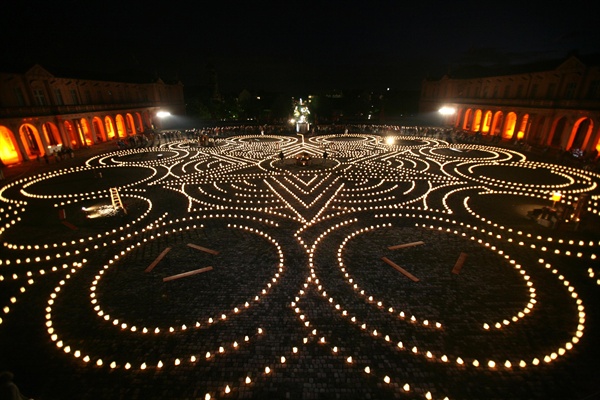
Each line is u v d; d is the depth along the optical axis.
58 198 22.47
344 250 14.78
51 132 39.81
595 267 13.28
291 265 13.53
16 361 8.99
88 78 45.94
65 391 8.10
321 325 10.18
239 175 27.98
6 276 13.09
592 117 32.28
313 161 33.16
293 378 8.41
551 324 10.16
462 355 9.05
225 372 8.59
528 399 7.83
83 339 9.73
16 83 34.12
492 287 11.98
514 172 28.25
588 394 7.93
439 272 12.94
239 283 12.33
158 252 14.81
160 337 9.77
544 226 17.06
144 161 33.94
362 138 49.66
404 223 17.72
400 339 9.61
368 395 7.96
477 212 19.17
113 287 12.21
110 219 18.48
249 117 90.75
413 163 31.84
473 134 51.38
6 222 18.55
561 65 37.12
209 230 17.06
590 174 27.31
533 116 41.16
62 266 13.72
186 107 75.94
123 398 7.92
